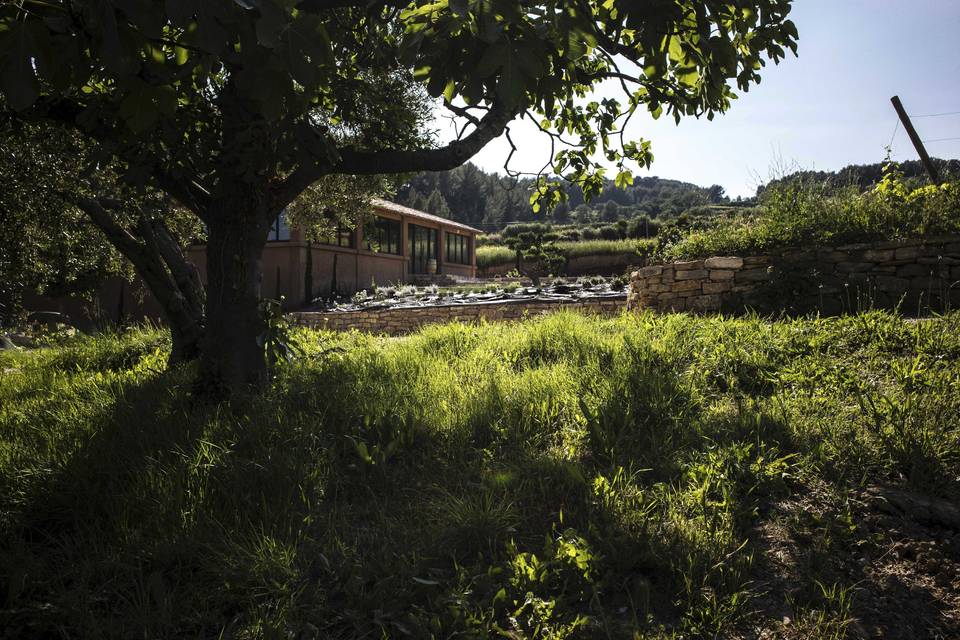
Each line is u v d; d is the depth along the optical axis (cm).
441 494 326
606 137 583
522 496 316
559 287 1809
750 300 805
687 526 279
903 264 718
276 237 2153
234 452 361
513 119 499
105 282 2122
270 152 391
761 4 345
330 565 261
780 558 259
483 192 10525
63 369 859
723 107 478
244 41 196
